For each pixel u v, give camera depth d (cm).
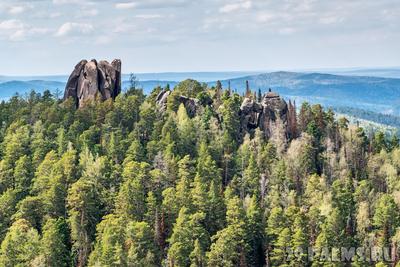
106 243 19650
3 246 19750
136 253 19588
